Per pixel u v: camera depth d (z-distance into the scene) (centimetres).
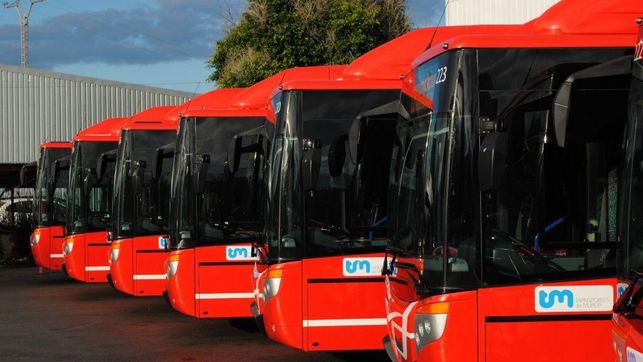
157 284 1407
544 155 607
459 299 595
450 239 597
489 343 595
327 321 854
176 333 1238
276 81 1157
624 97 619
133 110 3519
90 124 3450
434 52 637
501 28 794
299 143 868
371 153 873
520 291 598
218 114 1164
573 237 605
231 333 1230
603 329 601
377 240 863
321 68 968
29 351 1105
